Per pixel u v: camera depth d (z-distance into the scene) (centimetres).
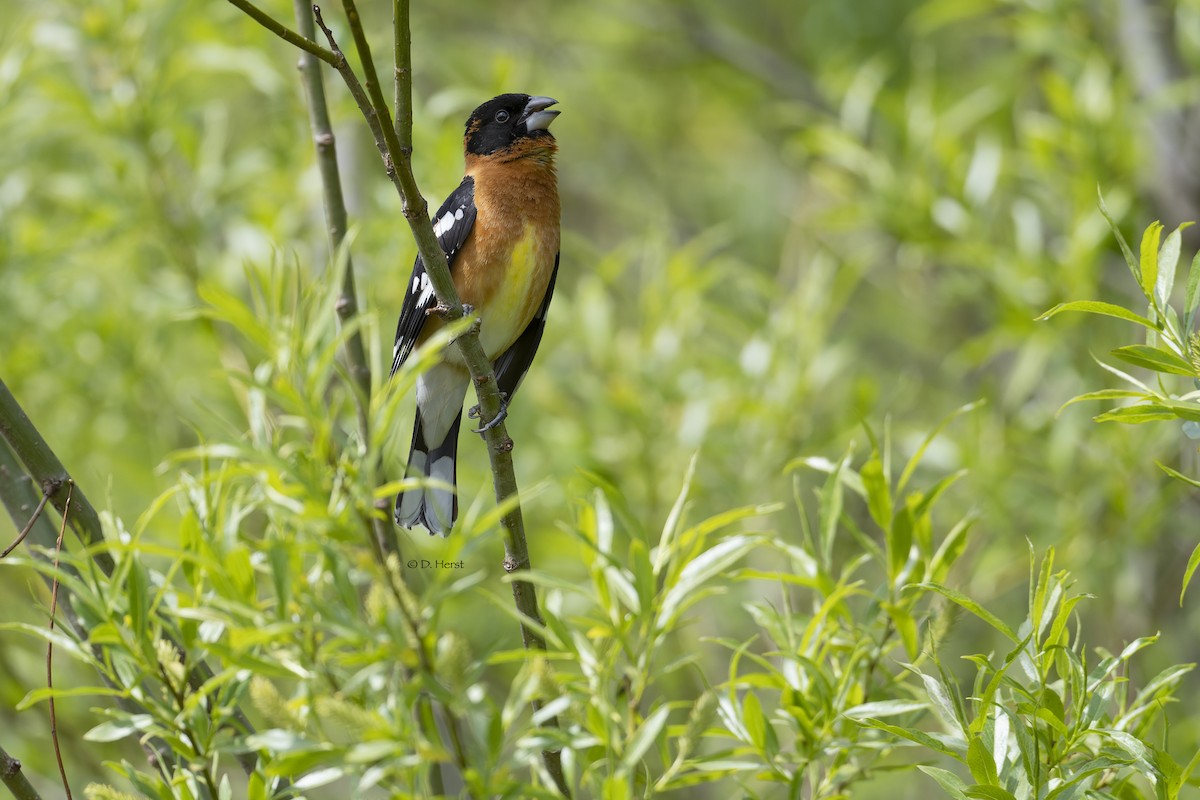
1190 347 523
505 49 1678
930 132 1270
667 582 560
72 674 971
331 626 436
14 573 1034
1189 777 528
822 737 593
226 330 1189
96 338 1207
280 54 1259
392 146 587
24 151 1224
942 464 1171
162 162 1222
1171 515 1182
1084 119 1223
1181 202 1273
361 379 765
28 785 558
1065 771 538
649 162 1908
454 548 438
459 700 424
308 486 451
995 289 1233
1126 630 1159
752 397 1196
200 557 475
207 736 511
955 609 598
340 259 481
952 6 1359
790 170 1839
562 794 500
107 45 1198
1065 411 1175
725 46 1786
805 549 662
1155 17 1340
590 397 1202
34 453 591
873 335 1717
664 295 1241
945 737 534
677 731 569
